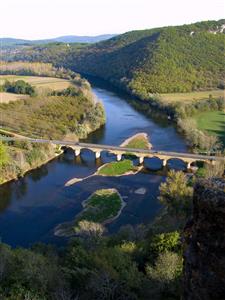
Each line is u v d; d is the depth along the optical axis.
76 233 65.81
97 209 81.56
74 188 94.81
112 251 39.34
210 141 122.81
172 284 33.38
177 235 41.41
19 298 30.45
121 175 102.56
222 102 171.62
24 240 71.75
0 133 128.25
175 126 148.00
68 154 121.31
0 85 181.75
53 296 31.58
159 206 82.81
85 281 33.97
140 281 33.75
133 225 74.12
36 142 119.81
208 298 15.25
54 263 39.06
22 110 150.12
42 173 105.44
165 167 108.62
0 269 34.50
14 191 94.19
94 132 141.25
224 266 14.89
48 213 82.19
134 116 163.25
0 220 79.62
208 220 15.30
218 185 15.59
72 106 157.75
